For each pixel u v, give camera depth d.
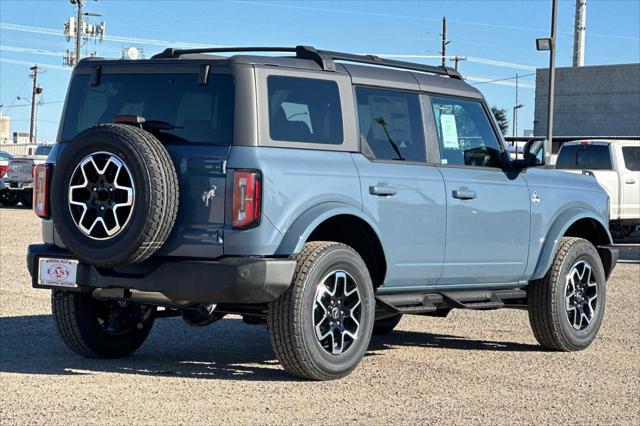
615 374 8.46
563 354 9.53
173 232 7.45
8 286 13.45
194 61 7.72
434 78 8.97
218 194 7.37
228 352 9.06
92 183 7.35
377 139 8.30
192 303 7.52
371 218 8.04
